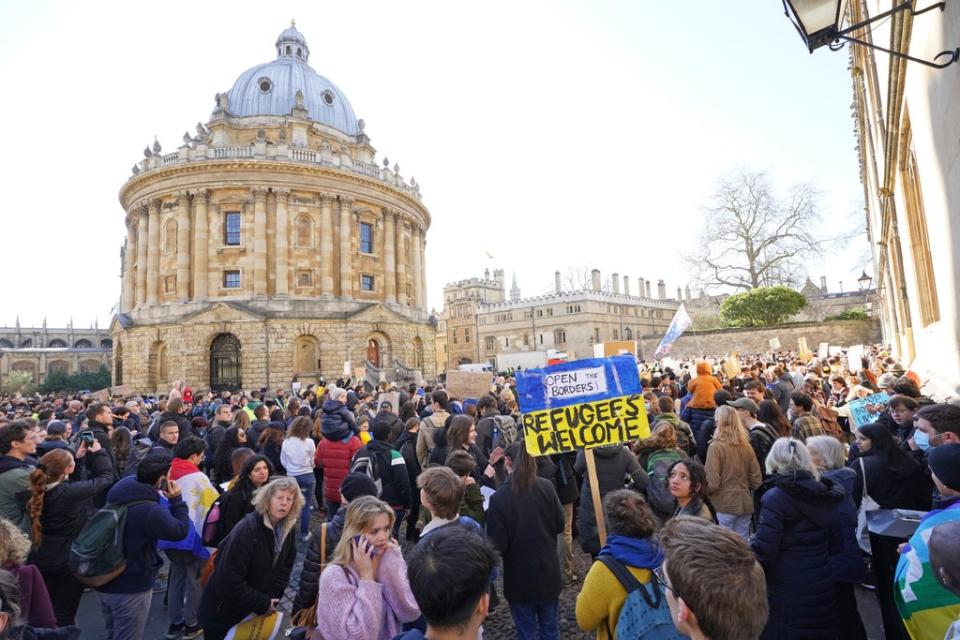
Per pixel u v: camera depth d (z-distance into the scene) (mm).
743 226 49688
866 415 8539
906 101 10109
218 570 4566
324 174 44500
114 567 5191
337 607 3699
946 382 9703
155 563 5578
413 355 49906
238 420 10125
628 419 5824
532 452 5945
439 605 2506
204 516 6844
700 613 2195
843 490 4406
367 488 5121
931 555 2420
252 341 40344
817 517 4219
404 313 49938
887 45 11773
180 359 40094
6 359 94188
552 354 13953
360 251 47406
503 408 13742
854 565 4824
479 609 2609
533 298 81250
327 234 44562
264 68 54688
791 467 4430
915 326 15016
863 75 20969
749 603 2189
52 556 5695
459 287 98438
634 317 84250
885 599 4457
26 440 6312
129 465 9336
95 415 9875
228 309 40375
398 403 16375
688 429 8883
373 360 46812
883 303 32844
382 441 8312
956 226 7129
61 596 5809
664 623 3248
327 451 9703
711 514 5070
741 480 6555
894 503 5438
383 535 4004
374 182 47344
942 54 5902
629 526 3715
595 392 5969
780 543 4234
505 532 5098
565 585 7520
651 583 3430
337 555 3971
